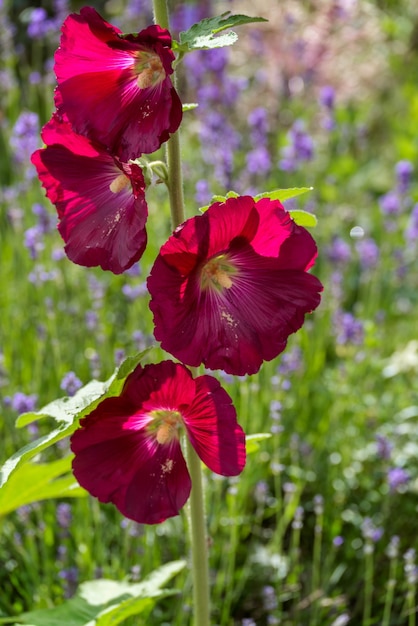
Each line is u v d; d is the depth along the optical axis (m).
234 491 1.14
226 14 0.85
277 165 1.96
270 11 2.37
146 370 0.85
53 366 1.37
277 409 1.18
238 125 2.09
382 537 1.28
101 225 0.88
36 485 1.05
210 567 1.21
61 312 1.44
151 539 1.20
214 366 0.86
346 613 1.21
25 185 1.54
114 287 1.59
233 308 0.87
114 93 0.85
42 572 1.20
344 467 1.33
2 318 1.42
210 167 1.75
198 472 0.94
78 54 0.84
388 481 1.27
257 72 2.33
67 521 1.15
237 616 1.21
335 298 1.52
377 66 2.63
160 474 0.89
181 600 1.17
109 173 0.89
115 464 0.89
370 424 1.37
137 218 0.85
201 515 0.95
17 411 1.20
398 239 1.96
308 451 1.32
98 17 0.81
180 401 0.86
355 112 2.48
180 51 0.85
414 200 2.04
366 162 2.39
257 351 0.87
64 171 0.89
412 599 1.20
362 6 2.54
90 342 1.45
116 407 0.87
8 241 1.59
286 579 1.23
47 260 1.53
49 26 1.81
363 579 1.25
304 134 1.73
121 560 1.21
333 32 2.41
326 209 1.80
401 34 2.87
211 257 0.86
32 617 1.01
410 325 1.71
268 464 1.33
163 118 0.83
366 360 1.50
